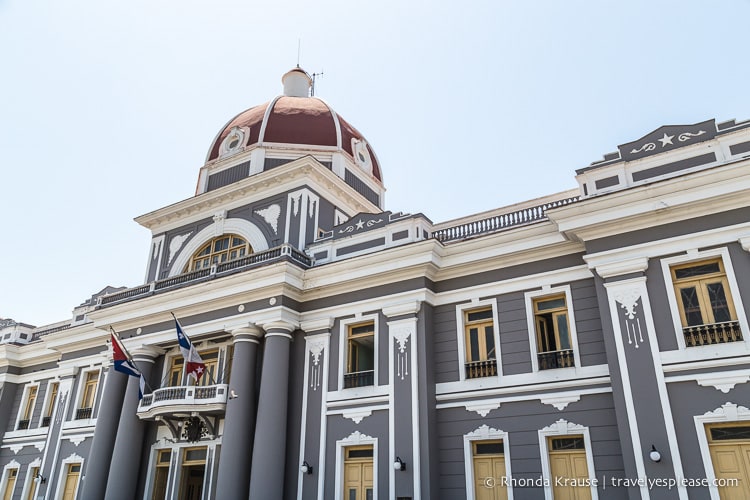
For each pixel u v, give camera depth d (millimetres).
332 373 18047
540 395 15000
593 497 13461
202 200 23812
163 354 22125
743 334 12523
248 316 19219
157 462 20641
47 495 23281
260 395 17984
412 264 17391
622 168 15008
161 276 24000
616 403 13227
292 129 25328
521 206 17828
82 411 24375
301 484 17094
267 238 21609
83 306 27469
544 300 16172
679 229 13836
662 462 12289
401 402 16359
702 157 14117
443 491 15477
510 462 14805
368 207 25422
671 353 13039
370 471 16406
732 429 12172
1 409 27625
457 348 16750
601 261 14430
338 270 18703
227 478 17172
